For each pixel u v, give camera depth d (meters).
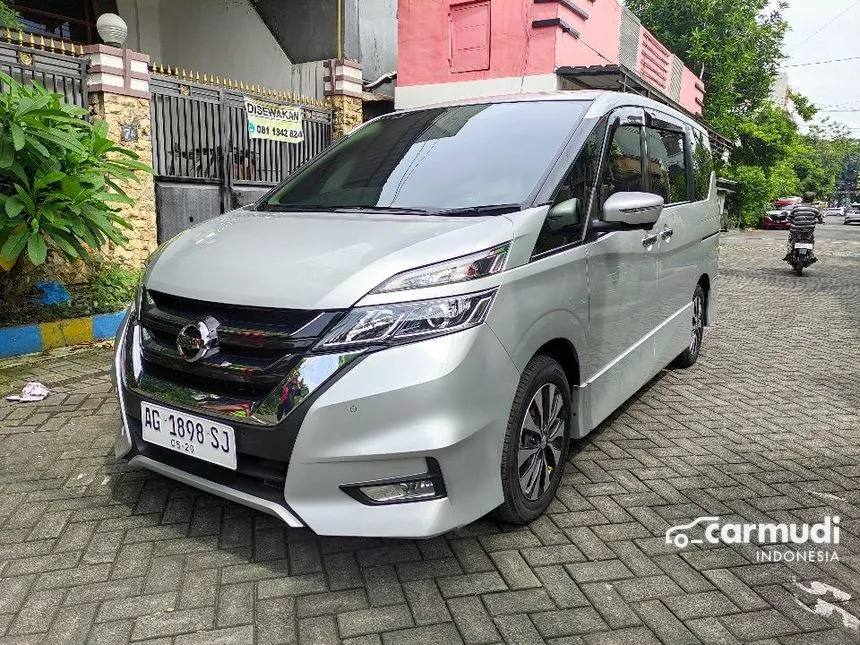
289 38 10.26
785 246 18.73
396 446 2.32
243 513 3.05
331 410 2.31
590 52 11.27
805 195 12.42
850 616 2.43
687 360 5.50
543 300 2.76
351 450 2.32
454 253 2.50
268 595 2.48
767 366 5.74
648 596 2.51
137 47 11.63
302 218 3.10
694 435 4.11
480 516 2.54
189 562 2.67
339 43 9.87
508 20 10.29
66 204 4.93
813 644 2.28
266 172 8.38
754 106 21.94
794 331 7.24
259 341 2.40
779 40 20.84
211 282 2.59
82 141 5.23
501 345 2.53
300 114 8.62
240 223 3.17
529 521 2.96
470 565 2.68
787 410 4.61
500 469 2.65
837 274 12.65
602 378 3.45
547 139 3.29
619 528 2.99
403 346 2.34
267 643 2.23
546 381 2.91
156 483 3.31
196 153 7.52
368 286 2.37
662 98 11.95
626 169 3.71
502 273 2.56
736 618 2.40
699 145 5.28
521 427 2.76
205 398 2.50
